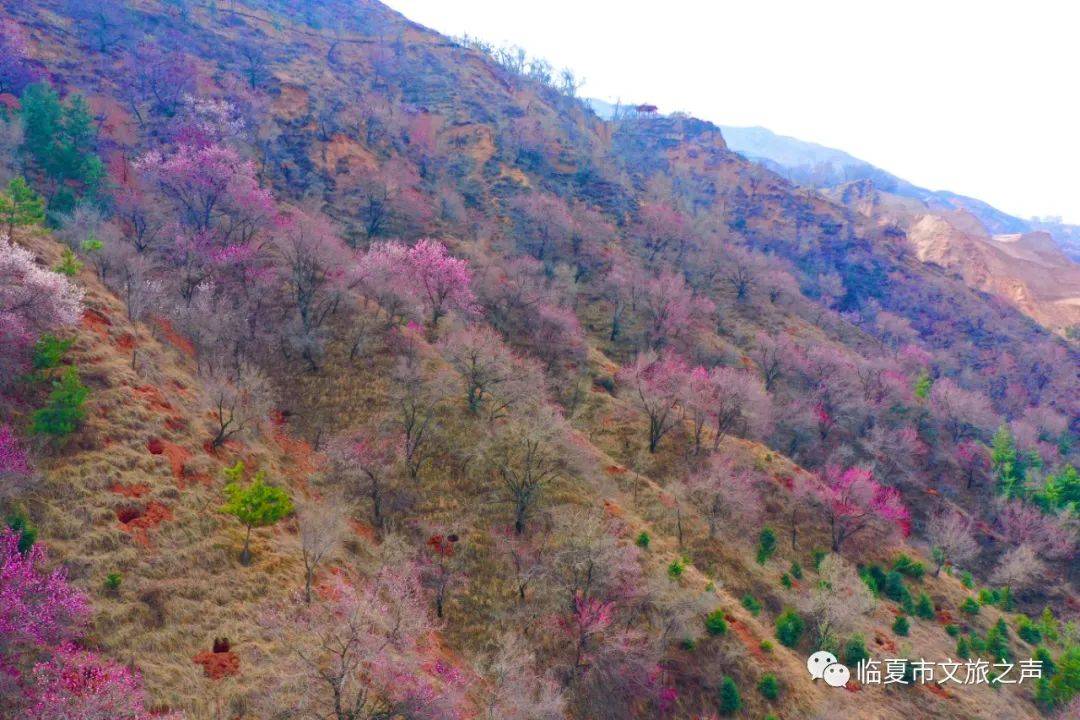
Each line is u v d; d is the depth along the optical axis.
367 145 122.12
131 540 30.94
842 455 79.31
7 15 99.19
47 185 68.00
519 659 34.84
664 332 89.31
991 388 136.75
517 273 86.56
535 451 51.28
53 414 33.19
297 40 162.12
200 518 34.69
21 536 27.05
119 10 120.69
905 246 198.75
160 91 102.25
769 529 57.84
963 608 57.75
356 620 27.53
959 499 84.06
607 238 115.06
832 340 112.06
